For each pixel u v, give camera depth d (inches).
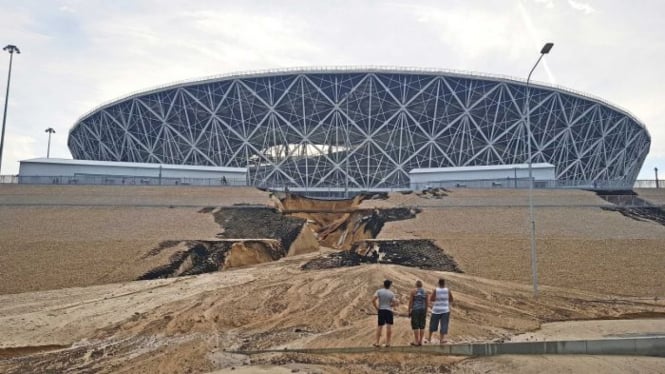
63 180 2027.6
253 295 737.6
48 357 480.4
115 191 1792.6
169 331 574.2
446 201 1685.5
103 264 980.6
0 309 698.2
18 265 962.7
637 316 666.2
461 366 435.8
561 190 1857.8
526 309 693.9
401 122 2586.1
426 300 492.4
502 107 2571.4
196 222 1380.4
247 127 2655.0
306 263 1059.3
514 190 1852.9
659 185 2043.6
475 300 725.9
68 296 780.0
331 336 534.3
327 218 1909.4
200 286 832.9
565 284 871.1
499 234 1229.1
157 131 2751.0
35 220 1349.7
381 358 454.9
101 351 496.7
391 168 2664.9
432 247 1119.6
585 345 480.4
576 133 2682.1
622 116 2797.7
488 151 2620.6
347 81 2539.4
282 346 502.3
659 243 1123.3
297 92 2554.1
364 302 684.7
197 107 2640.3
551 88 2536.9
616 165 2903.5
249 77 2522.1
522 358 457.1
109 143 2930.6
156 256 1031.0
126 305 706.8
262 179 2674.7
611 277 900.0
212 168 2365.9
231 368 426.3
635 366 435.8
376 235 1332.4
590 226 1298.0
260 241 1193.4
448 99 2564.0
